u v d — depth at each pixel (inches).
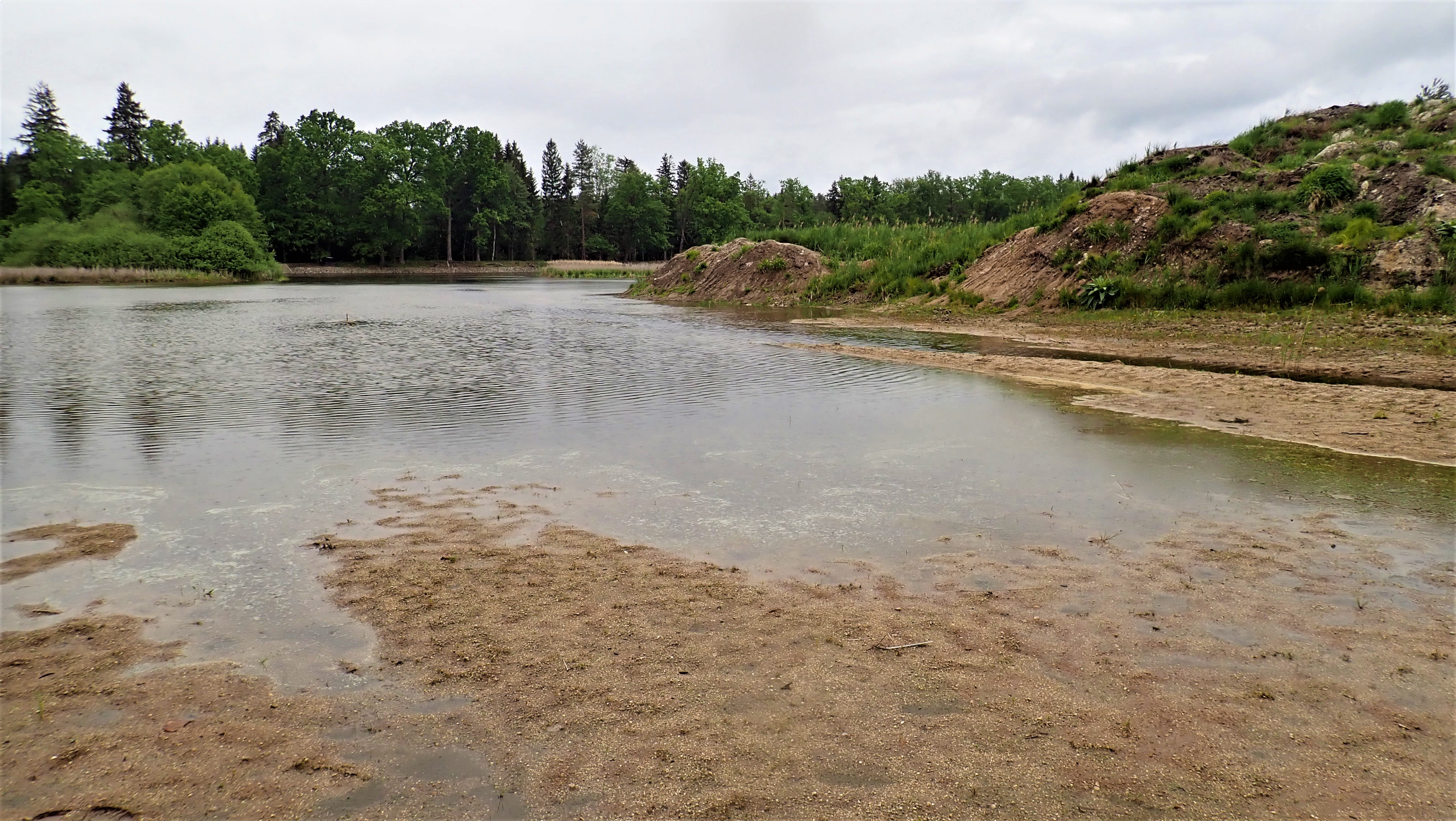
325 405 390.3
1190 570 187.3
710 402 399.2
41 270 2028.8
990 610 167.6
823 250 1307.8
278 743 124.1
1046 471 272.7
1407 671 142.1
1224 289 705.0
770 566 192.4
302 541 208.2
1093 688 137.6
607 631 158.1
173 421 352.8
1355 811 108.0
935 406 387.2
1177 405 382.9
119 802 111.1
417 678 141.6
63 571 188.7
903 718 129.6
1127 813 108.0
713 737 124.6
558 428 342.6
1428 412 350.9
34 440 317.1
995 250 965.8
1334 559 193.0
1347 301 647.1
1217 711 130.6
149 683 140.4
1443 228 650.8
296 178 3085.6
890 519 225.6
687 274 1371.8
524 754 121.0
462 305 1181.7
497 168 3506.4
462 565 191.5
